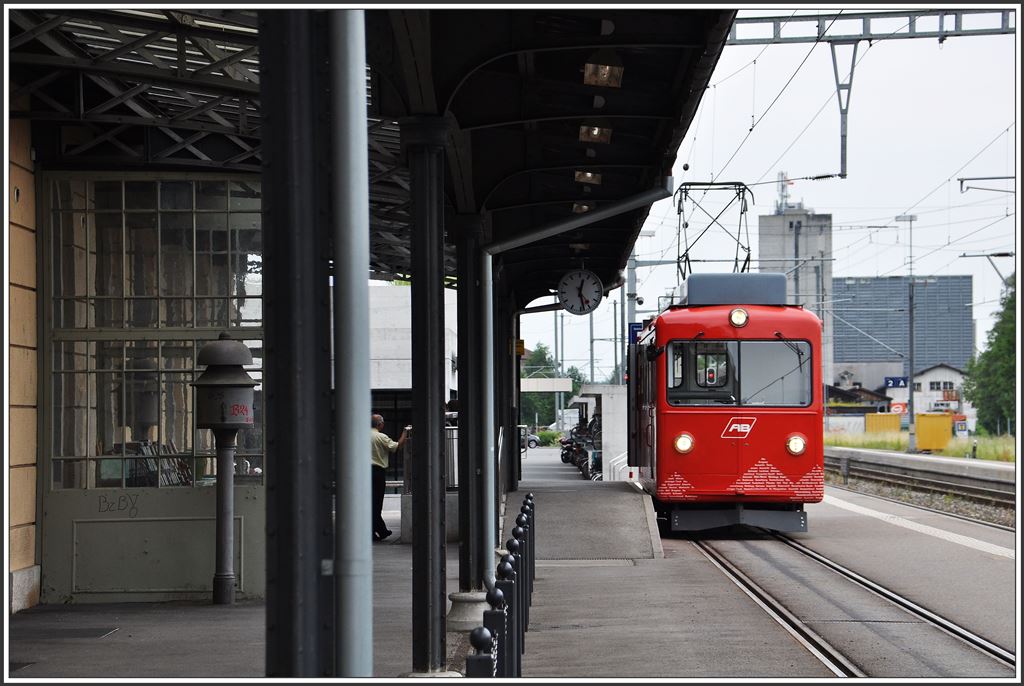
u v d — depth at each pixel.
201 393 12.65
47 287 13.12
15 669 9.10
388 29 8.30
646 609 12.91
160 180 13.48
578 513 20.30
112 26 11.72
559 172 13.13
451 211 12.35
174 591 13.13
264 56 4.53
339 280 4.98
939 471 34.44
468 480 11.73
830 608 12.93
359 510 4.95
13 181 12.50
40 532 13.05
